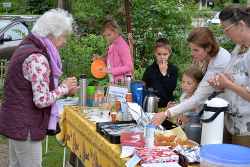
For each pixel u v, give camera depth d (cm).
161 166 157
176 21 620
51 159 388
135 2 598
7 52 727
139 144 184
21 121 212
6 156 400
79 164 295
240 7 186
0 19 791
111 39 346
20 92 211
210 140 182
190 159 173
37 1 1748
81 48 513
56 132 237
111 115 248
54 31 223
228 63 203
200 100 212
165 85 301
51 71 223
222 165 150
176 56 593
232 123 201
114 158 190
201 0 2270
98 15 654
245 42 190
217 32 606
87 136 242
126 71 341
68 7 679
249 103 191
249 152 159
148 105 251
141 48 588
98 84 486
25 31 781
